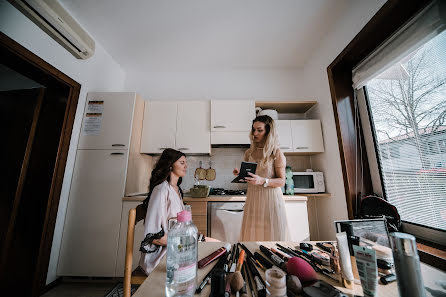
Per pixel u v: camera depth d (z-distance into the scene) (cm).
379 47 127
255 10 157
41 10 122
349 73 161
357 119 151
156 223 86
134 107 184
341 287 46
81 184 164
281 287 39
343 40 154
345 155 147
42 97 161
